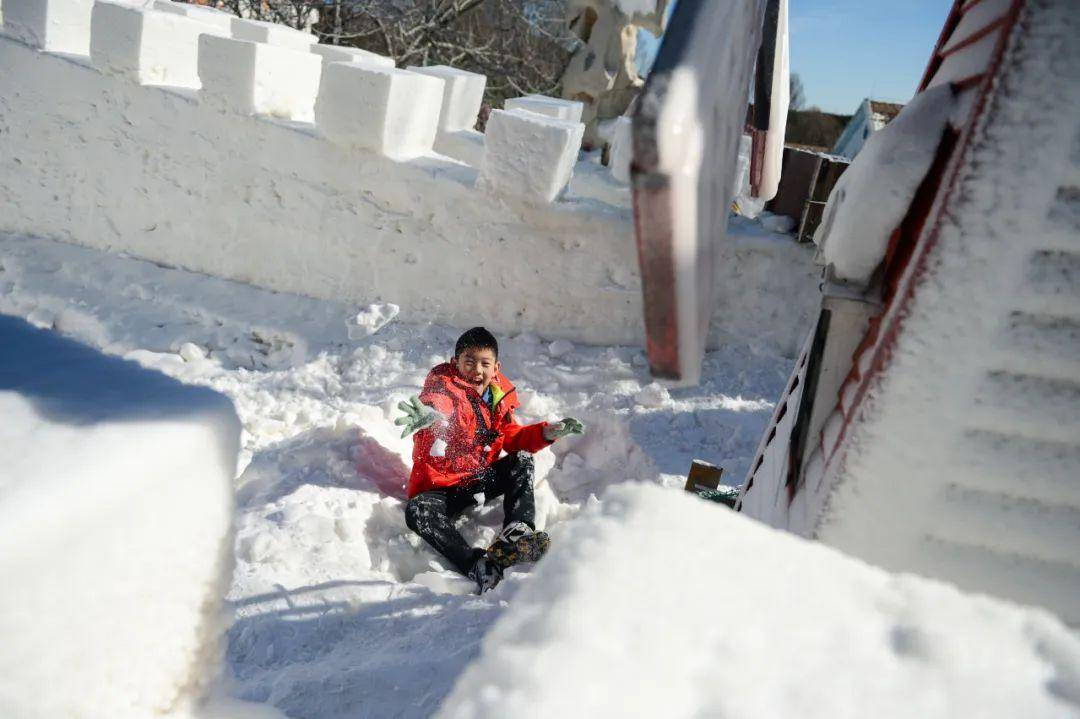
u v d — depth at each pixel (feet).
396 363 18.78
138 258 22.79
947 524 5.93
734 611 2.62
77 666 4.14
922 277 5.58
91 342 20.12
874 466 5.91
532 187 18.93
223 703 5.43
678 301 3.34
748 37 5.06
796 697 2.35
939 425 5.76
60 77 22.52
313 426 16.20
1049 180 5.19
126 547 4.23
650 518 3.05
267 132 20.58
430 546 12.82
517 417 17.16
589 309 19.67
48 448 4.12
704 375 18.74
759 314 19.60
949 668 2.53
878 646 2.61
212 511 4.79
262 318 20.42
